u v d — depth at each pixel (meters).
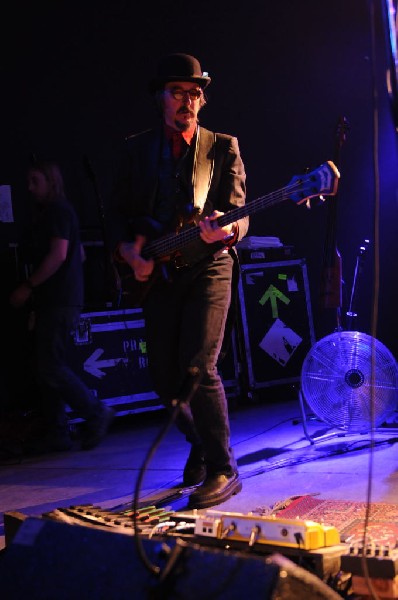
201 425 3.61
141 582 1.78
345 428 4.66
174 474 4.40
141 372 6.22
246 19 7.23
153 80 3.56
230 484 3.65
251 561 1.69
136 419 6.50
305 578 1.73
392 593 2.05
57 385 5.22
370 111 7.63
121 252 3.64
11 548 1.97
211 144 3.64
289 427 5.55
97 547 1.88
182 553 1.76
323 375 4.66
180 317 3.63
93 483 4.38
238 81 7.22
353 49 7.56
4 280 6.24
